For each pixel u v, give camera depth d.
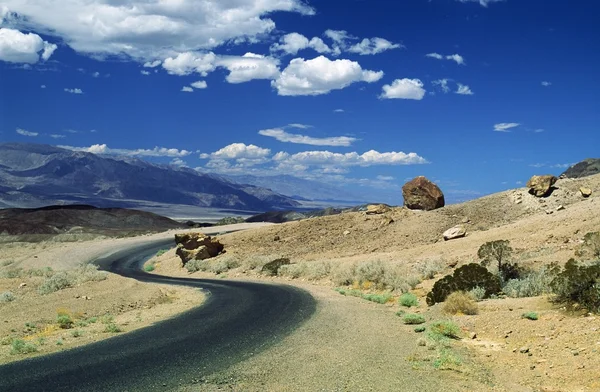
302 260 45.03
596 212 30.58
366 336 13.26
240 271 43.88
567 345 10.35
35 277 31.97
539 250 25.47
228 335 14.10
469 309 15.35
